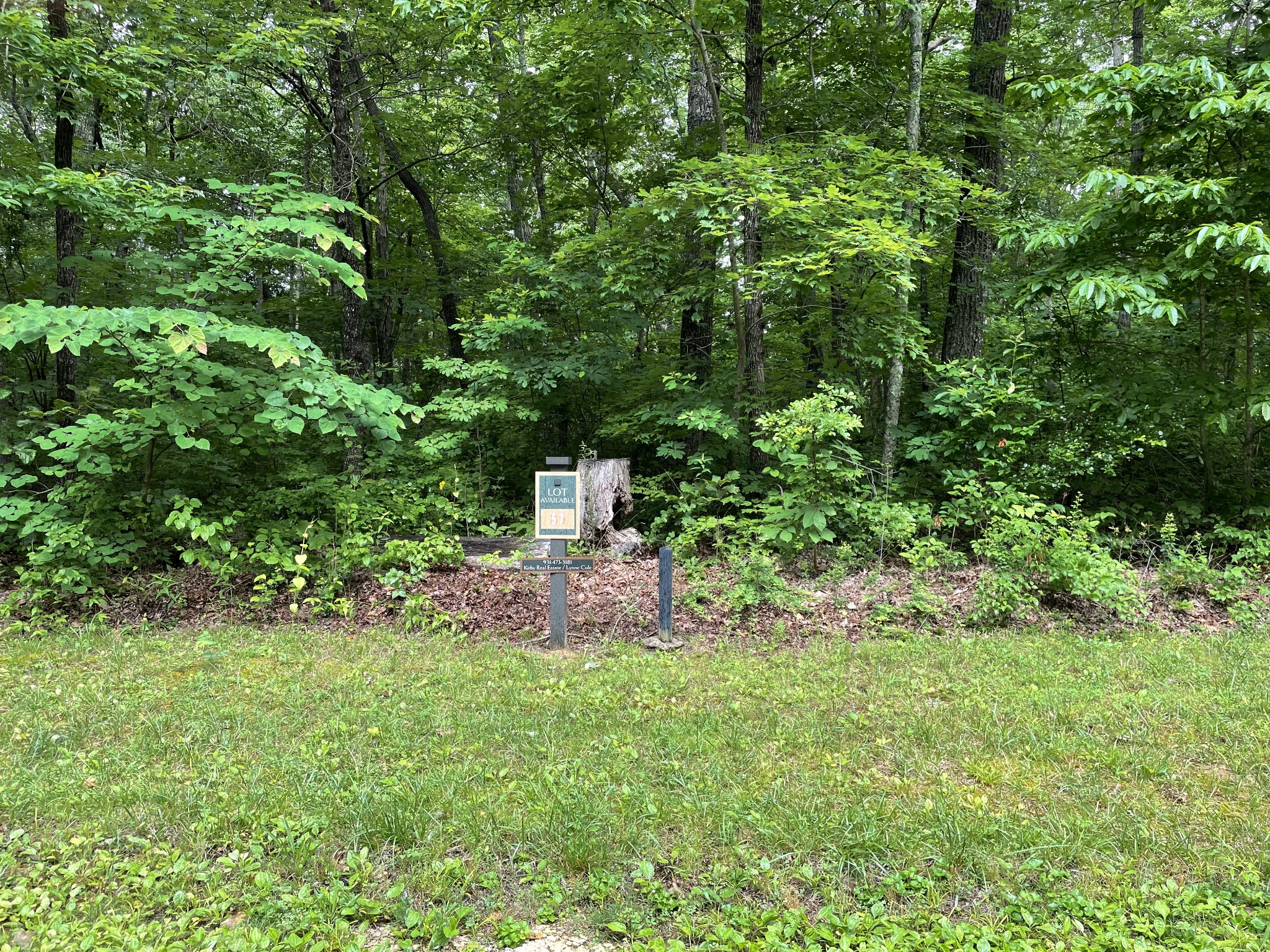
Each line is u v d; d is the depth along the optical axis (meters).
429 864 2.95
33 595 6.34
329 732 4.18
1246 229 5.89
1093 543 7.28
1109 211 7.51
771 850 3.07
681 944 2.47
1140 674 5.21
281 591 7.18
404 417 11.93
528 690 4.95
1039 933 2.61
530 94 11.13
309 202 6.97
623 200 12.16
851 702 4.73
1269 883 2.86
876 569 7.64
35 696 4.66
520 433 11.52
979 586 6.82
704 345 10.81
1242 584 7.09
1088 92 7.17
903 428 9.47
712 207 8.08
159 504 7.32
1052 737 4.13
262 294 13.86
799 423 7.38
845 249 7.43
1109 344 8.52
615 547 8.65
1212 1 12.30
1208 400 7.60
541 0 9.03
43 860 2.98
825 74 11.26
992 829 3.14
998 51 10.12
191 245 7.39
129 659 5.46
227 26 9.13
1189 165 7.83
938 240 10.53
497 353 10.27
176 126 11.45
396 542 7.34
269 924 2.61
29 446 7.95
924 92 10.15
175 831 3.19
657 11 9.30
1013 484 8.09
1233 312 7.94
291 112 13.34
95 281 9.66
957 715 4.47
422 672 5.30
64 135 8.45
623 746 4.00
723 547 8.04
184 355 6.56
